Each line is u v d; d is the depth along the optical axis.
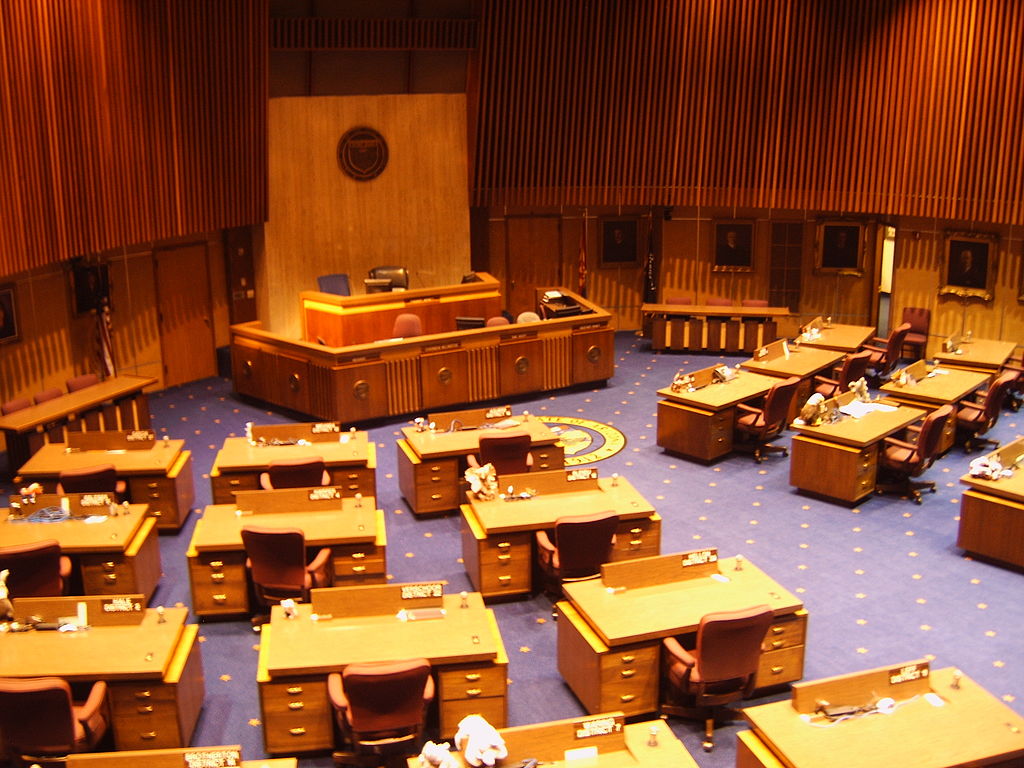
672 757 5.72
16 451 11.30
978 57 14.40
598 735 5.79
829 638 8.23
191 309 15.43
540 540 8.59
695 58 16.23
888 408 11.56
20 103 11.20
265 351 13.96
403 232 16.81
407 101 16.38
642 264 17.88
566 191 17.00
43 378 13.23
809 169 16.19
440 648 6.77
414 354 13.49
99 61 12.37
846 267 16.77
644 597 7.40
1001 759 5.65
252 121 14.77
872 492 11.11
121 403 12.49
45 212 11.77
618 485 9.37
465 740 5.77
